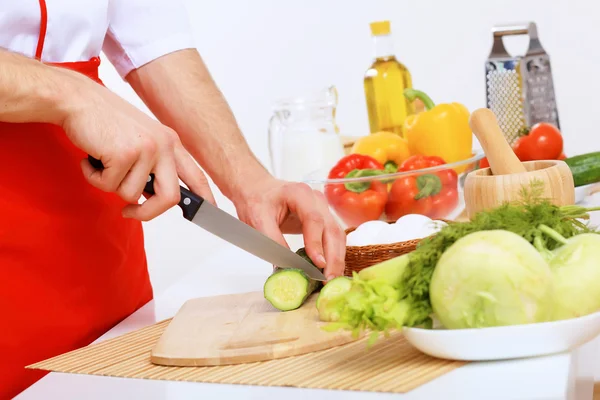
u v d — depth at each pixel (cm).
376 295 86
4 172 121
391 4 333
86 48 138
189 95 147
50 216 124
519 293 83
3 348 119
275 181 138
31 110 107
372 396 86
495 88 215
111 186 110
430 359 92
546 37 322
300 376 94
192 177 123
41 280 123
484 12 326
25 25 130
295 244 180
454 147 170
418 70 338
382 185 153
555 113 216
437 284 85
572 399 89
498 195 120
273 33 343
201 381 96
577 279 87
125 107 113
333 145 190
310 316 112
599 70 320
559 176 122
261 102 350
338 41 341
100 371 103
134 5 147
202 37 347
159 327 121
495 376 86
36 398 97
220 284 145
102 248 132
